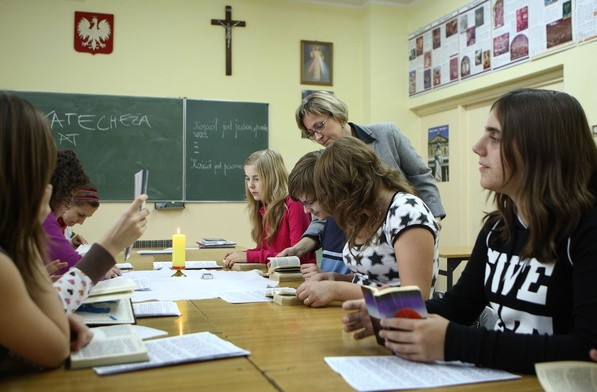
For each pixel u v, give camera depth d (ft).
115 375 2.65
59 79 13.47
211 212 14.56
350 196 4.35
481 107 13.30
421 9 14.90
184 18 14.37
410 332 2.84
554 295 2.99
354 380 2.54
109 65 13.82
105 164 13.78
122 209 13.88
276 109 15.08
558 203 2.89
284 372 2.70
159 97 14.16
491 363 2.68
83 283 3.44
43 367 2.71
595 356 2.47
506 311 3.24
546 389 2.29
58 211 6.09
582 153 2.96
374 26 15.28
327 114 7.44
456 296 3.70
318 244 7.36
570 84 10.15
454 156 14.10
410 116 15.57
